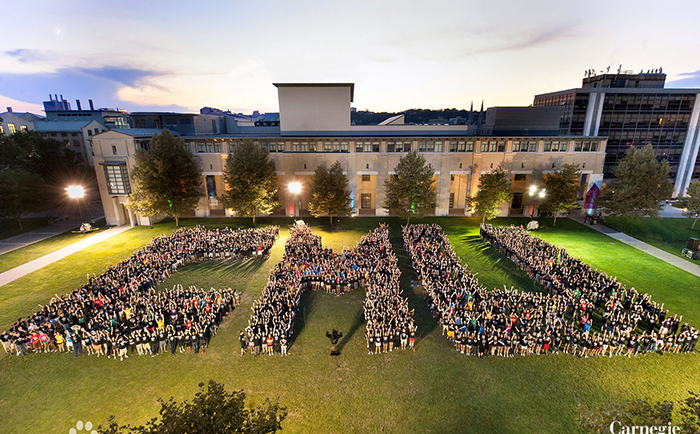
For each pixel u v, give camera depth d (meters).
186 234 40.16
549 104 74.19
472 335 22.41
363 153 52.75
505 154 52.47
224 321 26.02
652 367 21.30
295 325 25.61
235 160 46.22
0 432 16.89
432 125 61.09
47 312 24.53
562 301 26.61
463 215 55.47
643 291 30.52
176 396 19.09
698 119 65.44
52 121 76.69
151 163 44.84
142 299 25.72
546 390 19.56
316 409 18.31
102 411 18.09
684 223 49.81
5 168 55.88
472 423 17.50
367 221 52.06
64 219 53.50
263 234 40.91
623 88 65.44
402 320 23.98
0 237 44.88
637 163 49.03
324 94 58.09
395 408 18.38
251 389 19.61
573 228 48.94
